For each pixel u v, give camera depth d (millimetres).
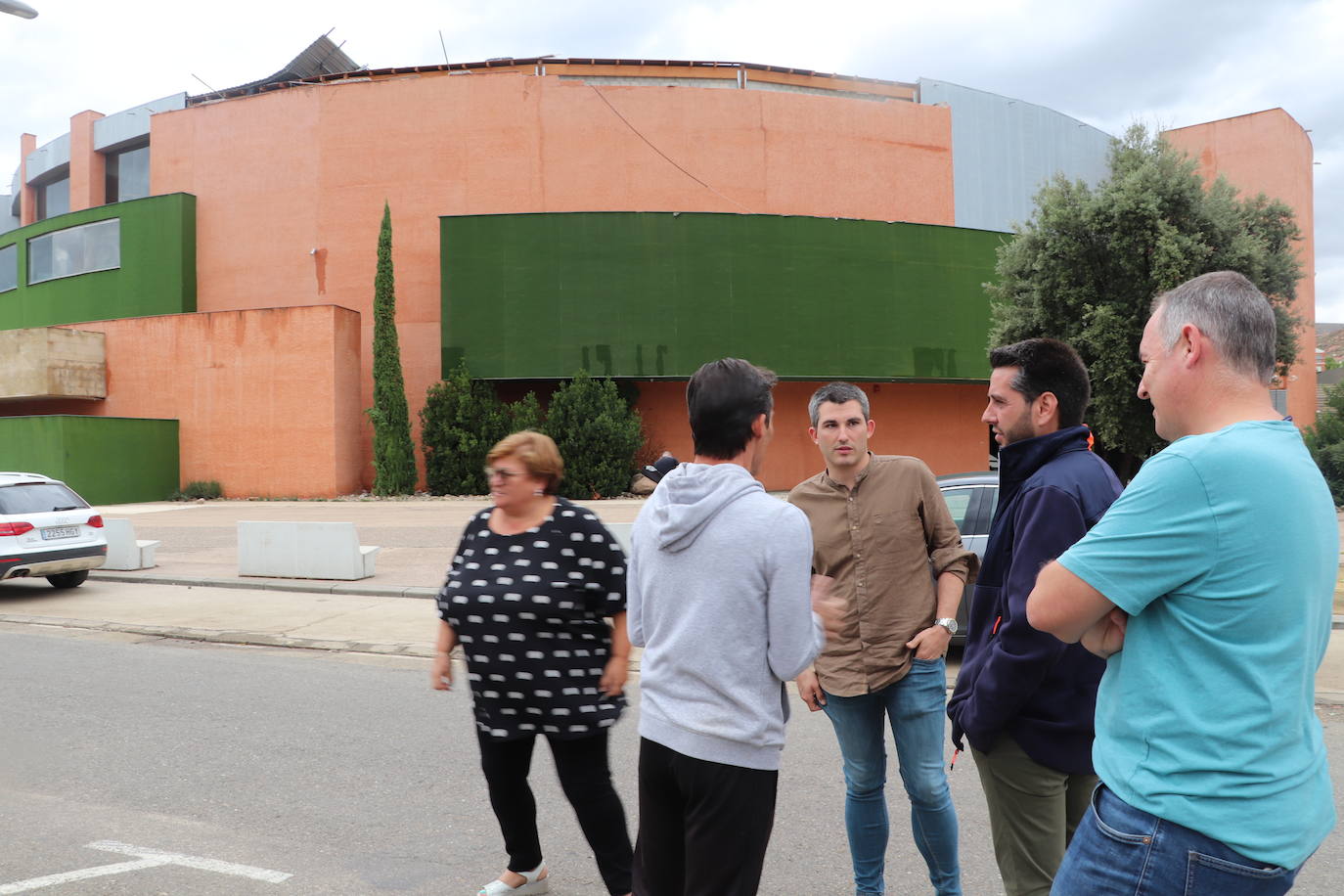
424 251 29750
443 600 3350
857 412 3340
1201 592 1598
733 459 2352
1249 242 17453
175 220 30922
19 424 27094
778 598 2215
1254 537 1562
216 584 12266
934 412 30688
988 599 2639
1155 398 1809
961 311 29094
